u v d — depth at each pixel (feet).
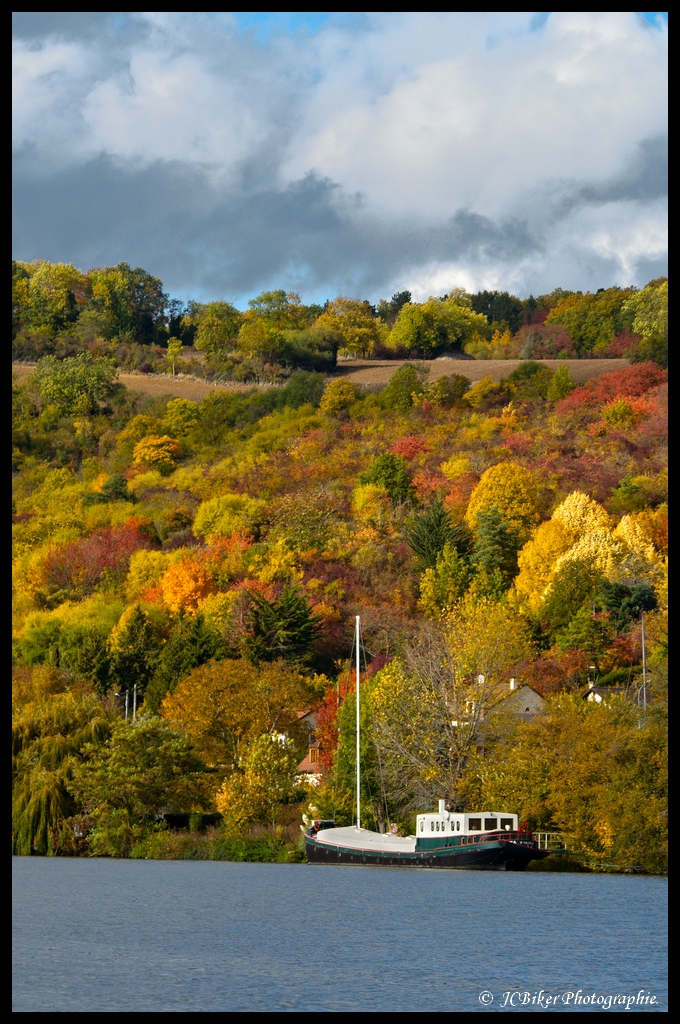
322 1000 142.20
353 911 215.51
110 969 159.74
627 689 365.40
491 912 213.66
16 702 401.08
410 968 162.09
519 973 159.22
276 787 325.62
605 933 190.19
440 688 305.73
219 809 326.85
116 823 319.88
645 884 255.50
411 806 310.65
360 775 313.32
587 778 275.18
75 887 253.24
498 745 297.12
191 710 347.77
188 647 476.54
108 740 326.65
